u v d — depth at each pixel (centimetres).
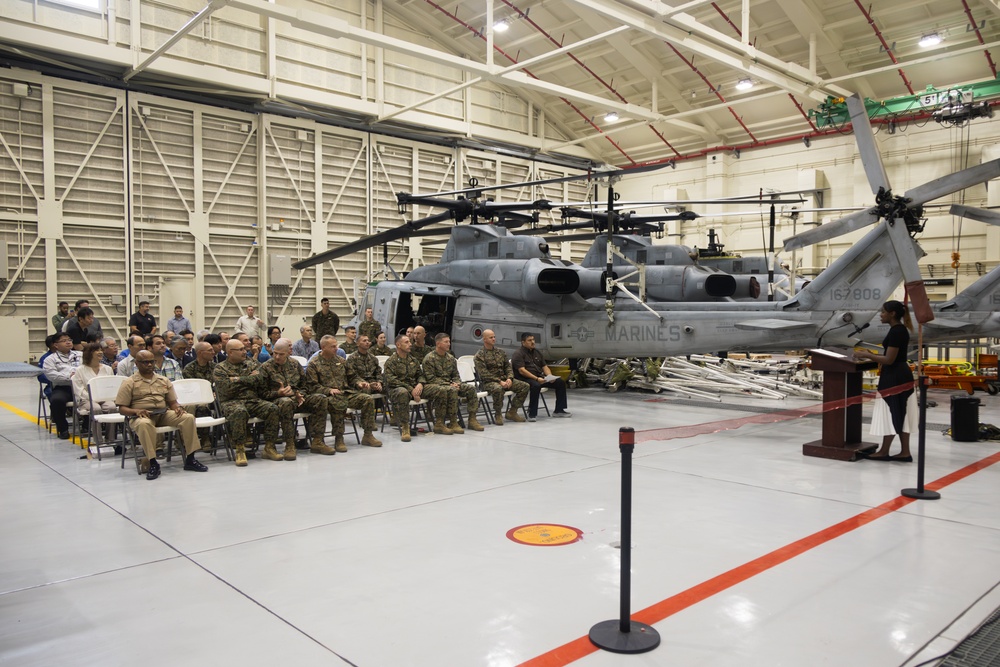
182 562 373
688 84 2003
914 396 620
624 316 958
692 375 1172
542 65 2084
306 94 1761
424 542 406
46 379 771
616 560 376
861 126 725
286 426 649
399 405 739
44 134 1430
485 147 2159
